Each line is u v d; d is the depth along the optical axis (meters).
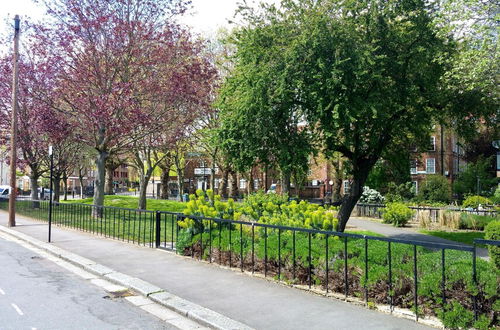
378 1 14.16
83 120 22.48
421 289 5.43
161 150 26.44
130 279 7.80
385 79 13.93
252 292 6.88
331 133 12.90
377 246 7.09
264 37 13.53
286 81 12.92
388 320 5.45
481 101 15.70
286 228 7.32
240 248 8.62
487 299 5.03
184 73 22.47
